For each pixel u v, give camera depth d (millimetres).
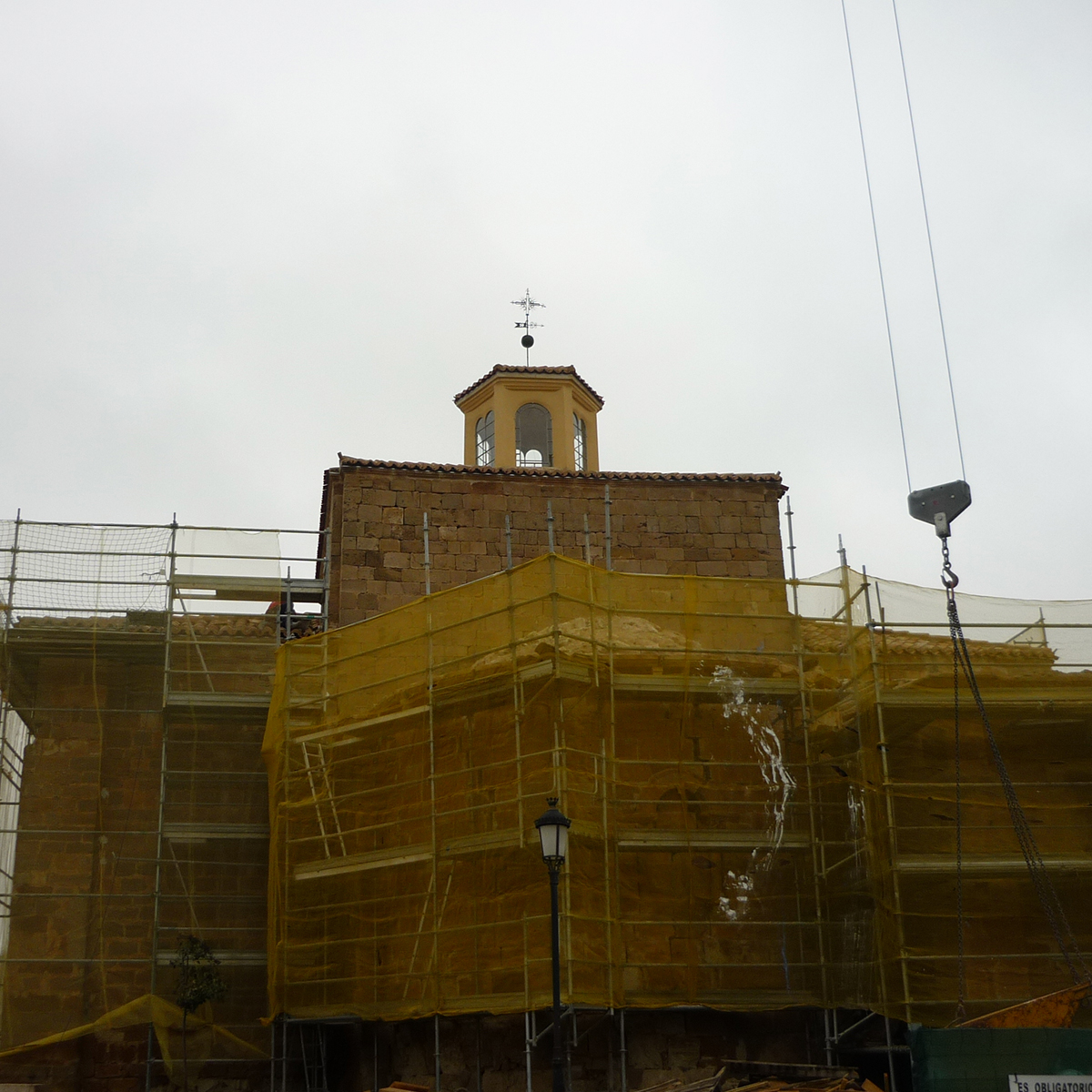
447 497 32656
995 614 27031
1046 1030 20609
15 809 29938
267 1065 27922
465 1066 24422
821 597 27328
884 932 24312
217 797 29516
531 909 23906
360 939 25234
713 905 25016
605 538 32844
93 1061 27203
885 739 25516
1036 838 26109
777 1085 21859
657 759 25688
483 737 25594
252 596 31203
